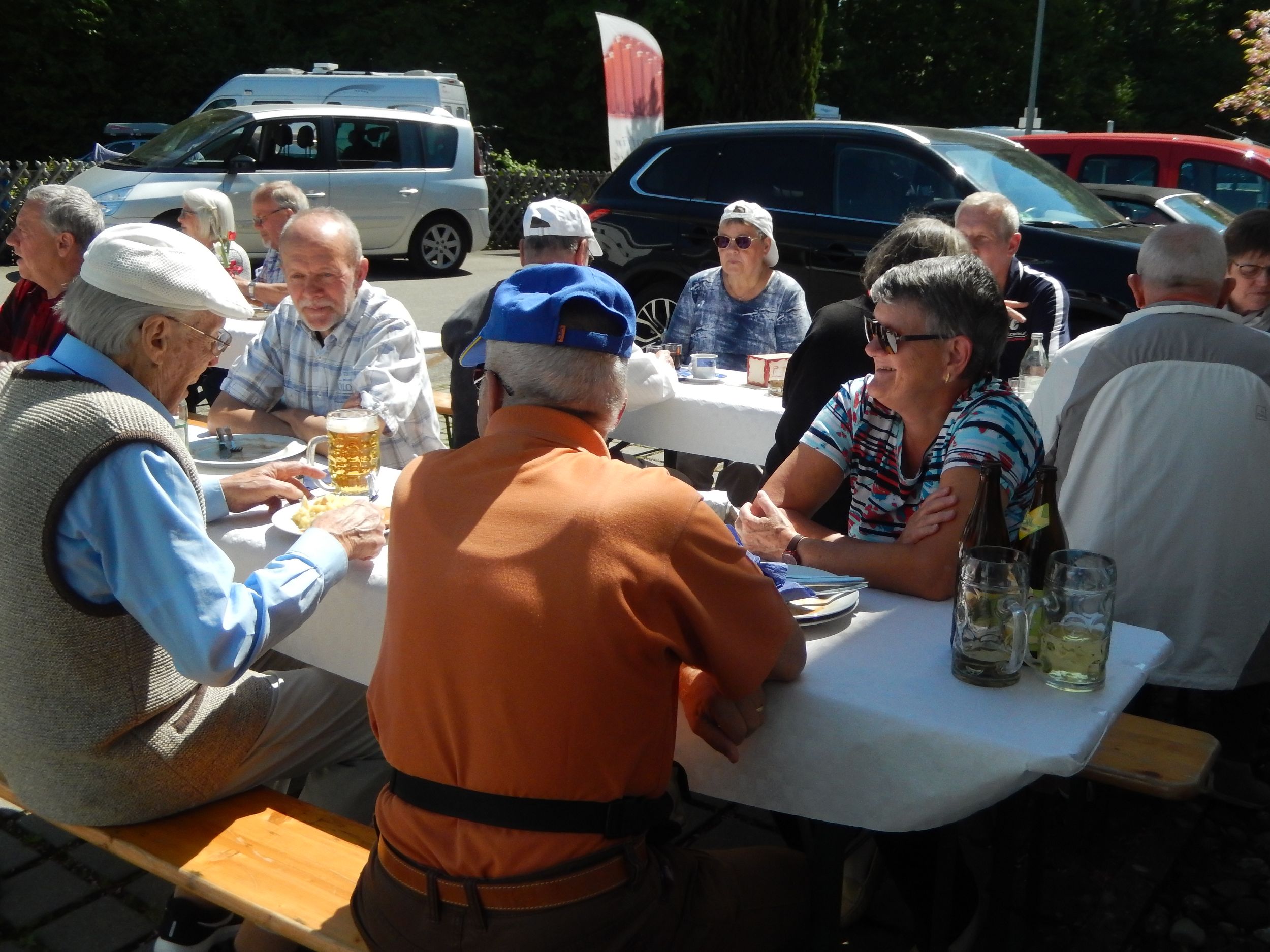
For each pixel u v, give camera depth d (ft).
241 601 5.98
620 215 25.31
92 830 6.45
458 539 4.90
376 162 43.11
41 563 5.68
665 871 5.17
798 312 15.56
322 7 79.46
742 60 45.06
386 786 5.32
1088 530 9.04
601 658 4.68
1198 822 9.58
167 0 76.23
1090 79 94.63
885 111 91.50
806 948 6.05
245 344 16.44
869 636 6.26
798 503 8.39
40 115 72.43
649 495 4.89
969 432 7.09
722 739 5.53
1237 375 8.49
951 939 7.14
